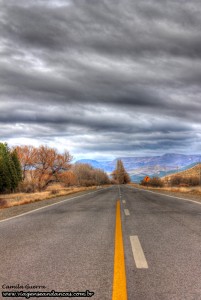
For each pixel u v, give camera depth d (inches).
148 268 162.1
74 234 275.6
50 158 2409.0
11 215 490.9
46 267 167.8
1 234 288.5
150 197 838.5
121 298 120.6
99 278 146.6
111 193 1214.9
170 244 220.5
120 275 150.4
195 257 182.7
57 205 654.5
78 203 689.0
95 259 183.5
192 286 133.0
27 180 2436.0
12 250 214.5
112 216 408.2
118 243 229.3
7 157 2516.0
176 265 166.2
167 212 429.1
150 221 344.5
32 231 300.2
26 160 2480.3
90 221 364.2
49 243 236.2
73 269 163.0
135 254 193.6
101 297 122.4
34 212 513.0
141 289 130.6
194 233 262.1
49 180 2461.9
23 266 170.9
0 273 158.7
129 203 630.5
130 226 313.3
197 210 446.3
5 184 2338.8
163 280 141.9
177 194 1032.2
